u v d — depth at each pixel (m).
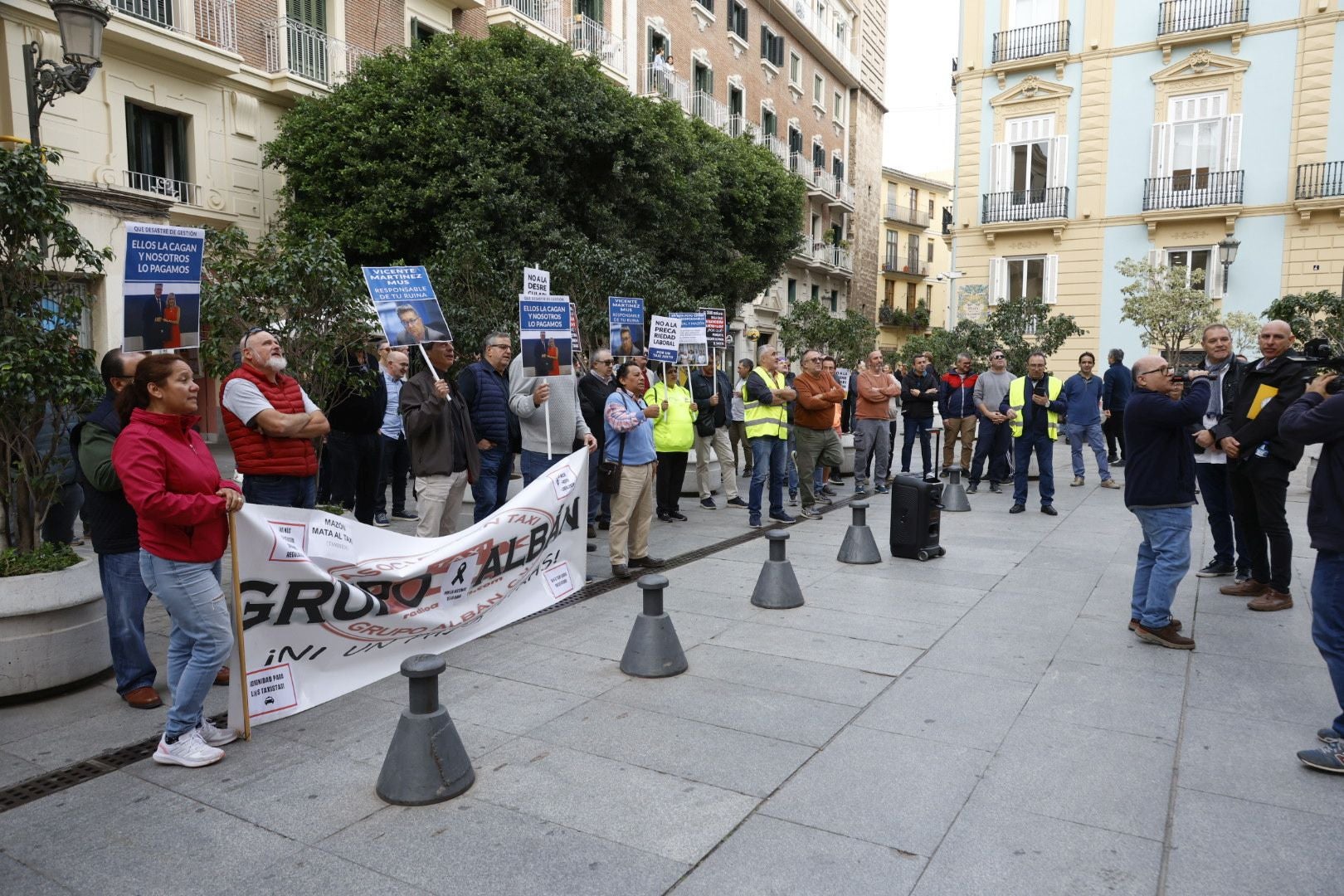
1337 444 3.83
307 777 3.70
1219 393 6.89
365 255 15.70
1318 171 23.02
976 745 3.96
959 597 6.54
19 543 4.97
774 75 34.88
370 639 4.76
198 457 3.83
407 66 15.59
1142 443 5.28
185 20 14.98
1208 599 6.44
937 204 58.66
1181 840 3.17
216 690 4.76
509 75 15.39
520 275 13.48
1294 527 9.25
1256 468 6.02
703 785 3.60
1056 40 25.95
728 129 31.14
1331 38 22.69
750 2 32.94
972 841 3.16
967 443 13.40
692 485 11.62
